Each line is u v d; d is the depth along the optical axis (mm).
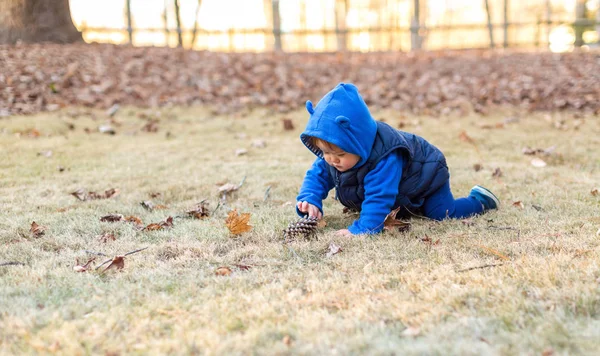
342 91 2844
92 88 7727
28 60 8492
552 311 1893
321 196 3131
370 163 2895
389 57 11781
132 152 5262
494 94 8117
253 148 5535
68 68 8367
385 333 1798
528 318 1864
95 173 4438
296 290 2176
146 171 4523
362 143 2818
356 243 2734
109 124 6438
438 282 2189
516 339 1728
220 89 8250
